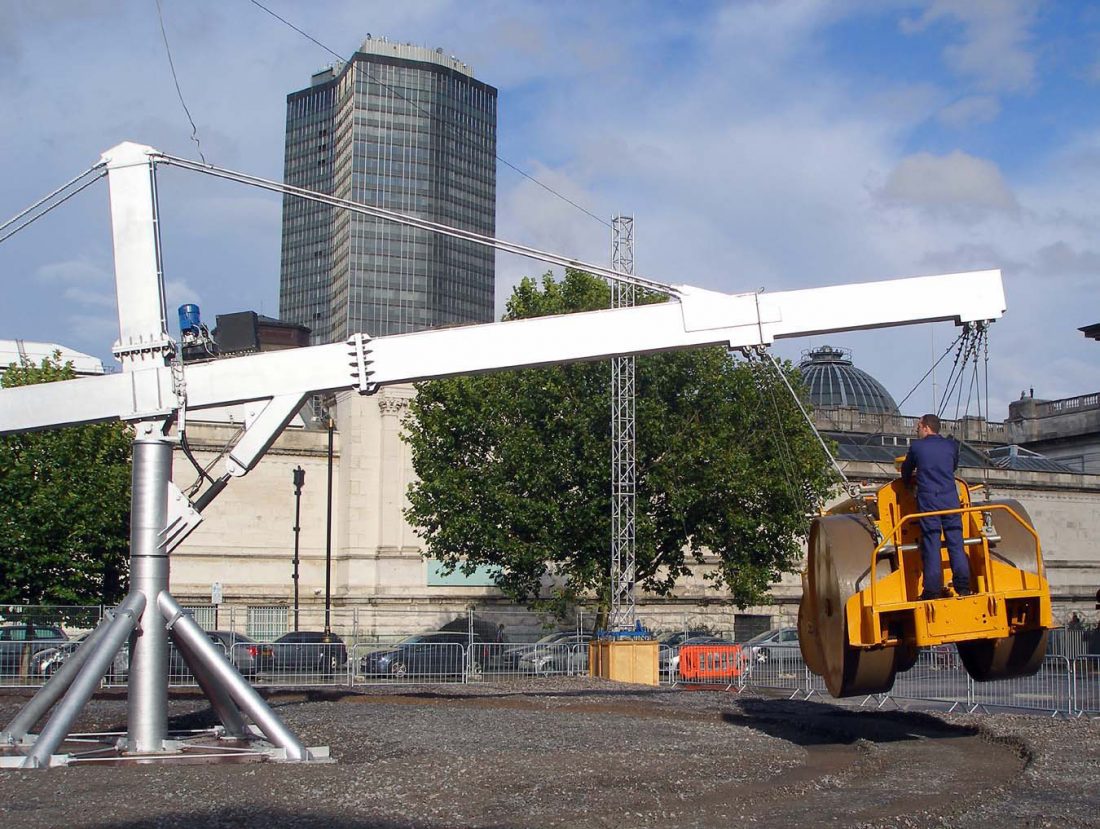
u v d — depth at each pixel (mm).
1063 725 16406
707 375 44406
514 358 15656
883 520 13477
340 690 26391
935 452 13047
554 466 43031
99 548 41156
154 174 15508
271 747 14516
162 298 15438
